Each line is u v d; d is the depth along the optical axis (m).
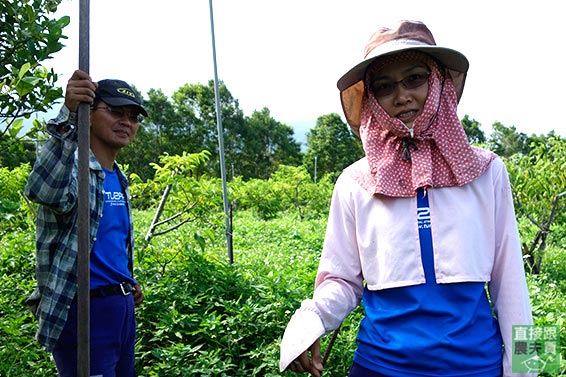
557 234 10.13
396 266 1.86
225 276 5.46
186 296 4.94
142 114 3.09
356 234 1.99
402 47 1.85
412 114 1.93
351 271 2.03
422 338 1.80
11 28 3.19
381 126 1.98
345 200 2.02
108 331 2.73
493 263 1.89
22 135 3.40
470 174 1.85
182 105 40.47
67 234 2.63
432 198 1.87
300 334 1.88
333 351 3.86
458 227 1.83
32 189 2.44
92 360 2.68
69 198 2.56
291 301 4.68
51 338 2.60
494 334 1.88
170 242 7.93
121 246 2.92
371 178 1.95
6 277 5.48
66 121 2.38
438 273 1.83
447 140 1.88
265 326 4.29
